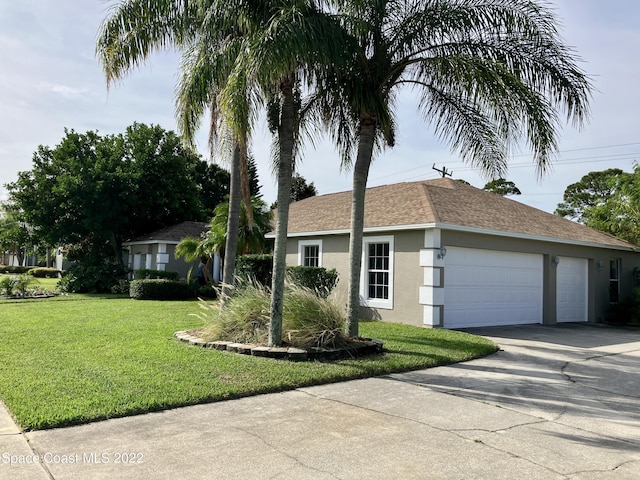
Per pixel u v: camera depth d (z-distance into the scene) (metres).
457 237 13.08
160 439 4.42
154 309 14.91
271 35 7.04
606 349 10.52
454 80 9.15
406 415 5.31
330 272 14.48
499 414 5.46
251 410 5.37
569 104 8.57
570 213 41.84
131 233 27.72
